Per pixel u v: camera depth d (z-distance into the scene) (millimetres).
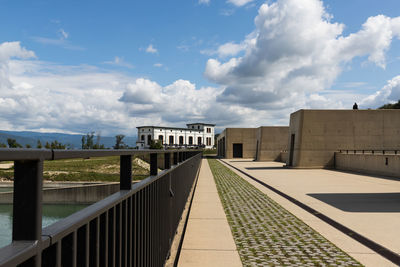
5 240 9508
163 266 4164
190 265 4379
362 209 8422
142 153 2686
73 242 1307
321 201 9773
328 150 27359
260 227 6551
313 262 4477
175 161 6414
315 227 6531
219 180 17078
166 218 4500
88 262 1487
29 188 1036
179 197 6648
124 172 2320
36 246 1005
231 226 6641
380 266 4301
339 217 7441
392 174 18422
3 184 25984
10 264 844
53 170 32625
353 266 4309
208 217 7539
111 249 1885
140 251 2674
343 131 27531
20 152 901
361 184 14703
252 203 9547
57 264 1162
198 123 148375
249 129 62750
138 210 2576
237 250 5047
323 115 27562
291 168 27531
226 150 62469
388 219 7191
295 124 28562
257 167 30297
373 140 27609
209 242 5488
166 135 133750
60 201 19672
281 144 48844
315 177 18688
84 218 1404
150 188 3203
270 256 4746
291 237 5781
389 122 27703
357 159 22938
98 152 1593
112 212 1902
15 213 1029
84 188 20109
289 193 11609
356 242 5441
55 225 1242
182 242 5477
